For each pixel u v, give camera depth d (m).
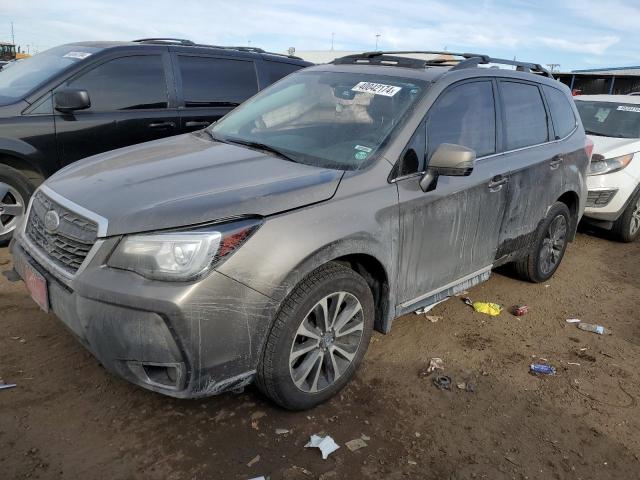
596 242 6.77
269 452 2.59
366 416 2.92
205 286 2.32
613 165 6.34
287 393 2.72
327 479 2.46
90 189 2.72
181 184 2.69
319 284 2.68
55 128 4.86
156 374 2.45
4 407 2.72
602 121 7.62
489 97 3.91
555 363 3.66
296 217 2.61
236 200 2.50
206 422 2.76
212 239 2.34
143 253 2.32
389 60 3.94
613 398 3.30
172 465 2.46
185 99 5.75
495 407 3.11
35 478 2.32
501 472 2.61
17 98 4.76
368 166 3.04
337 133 3.34
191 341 2.32
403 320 4.08
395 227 3.07
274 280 2.48
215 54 6.07
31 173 4.85
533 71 4.79
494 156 3.87
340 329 2.92
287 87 4.07
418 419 2.94
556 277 5.33
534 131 4.38
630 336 4.17
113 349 2.37
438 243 3.42
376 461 2.60
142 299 2.27
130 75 5.38
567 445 2.85
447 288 3.69
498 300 4.65
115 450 2.52
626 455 2.81
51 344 3.30
